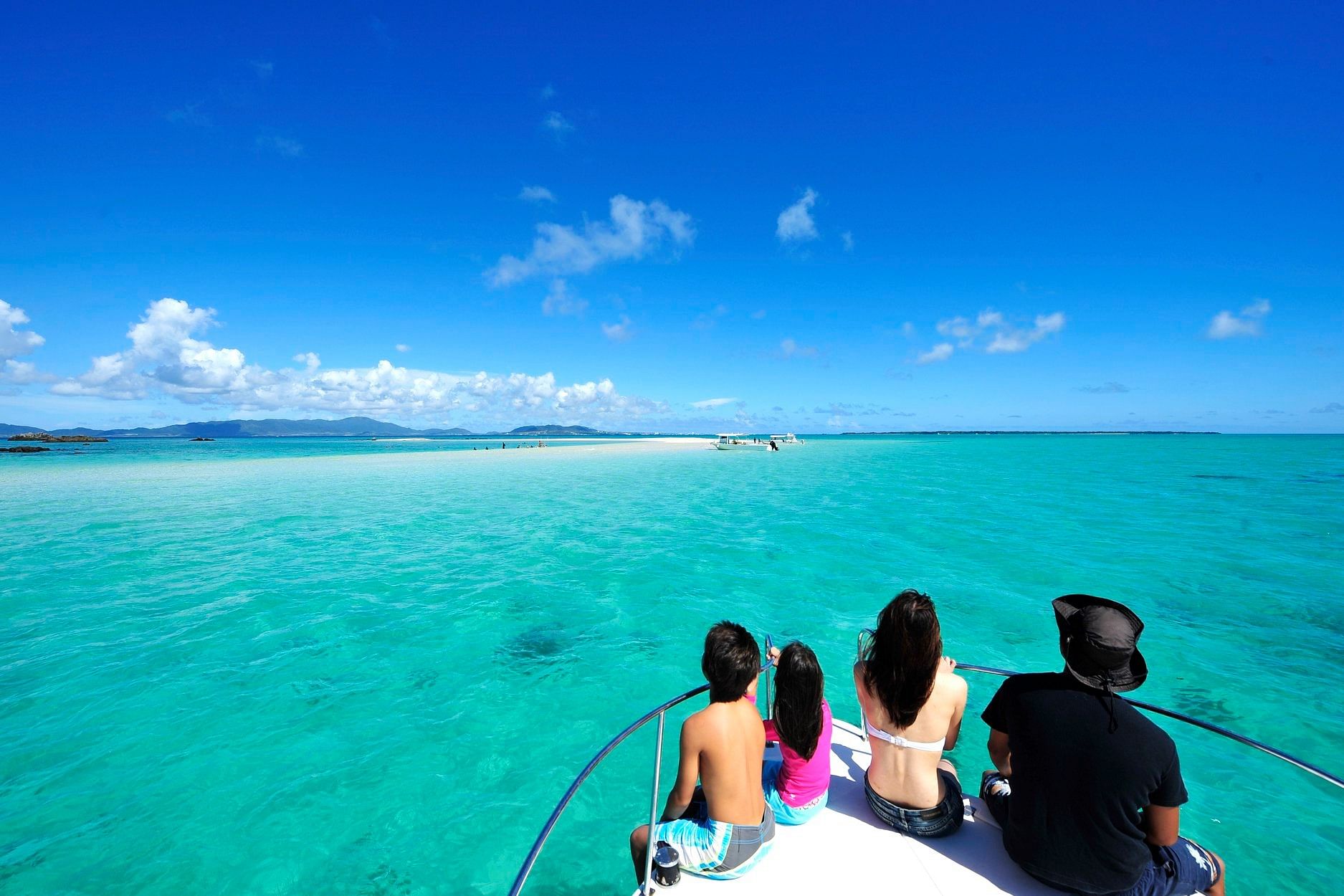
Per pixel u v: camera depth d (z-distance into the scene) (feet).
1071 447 286.05
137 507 74.02
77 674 25.32
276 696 23.36
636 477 118.52
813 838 10.21
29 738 20.22
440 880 14.46
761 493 88.43
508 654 27.45
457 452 251.60
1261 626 30.17
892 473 126.00
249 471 138.10
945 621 31.27
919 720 9.68
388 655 27.45
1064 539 51.78
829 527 58.39
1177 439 465.88
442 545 50.21
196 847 15.31
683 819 9.94
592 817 16.69
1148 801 7.97
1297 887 13.56
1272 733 20.27
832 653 27.71
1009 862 9.54
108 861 14.82
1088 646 8.19
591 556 46.32
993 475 120.88
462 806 17.07
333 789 17.72
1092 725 8.01
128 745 19.88
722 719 9.34
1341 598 34.53
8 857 14.85
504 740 20.48
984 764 18.66
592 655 27.43
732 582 38.81
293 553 47.37
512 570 42.01
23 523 62.64
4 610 33.47
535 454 226.17
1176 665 25.48
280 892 14.03
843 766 12.82
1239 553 46.06
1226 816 16.03
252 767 18.72
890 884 9.16
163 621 31.68
